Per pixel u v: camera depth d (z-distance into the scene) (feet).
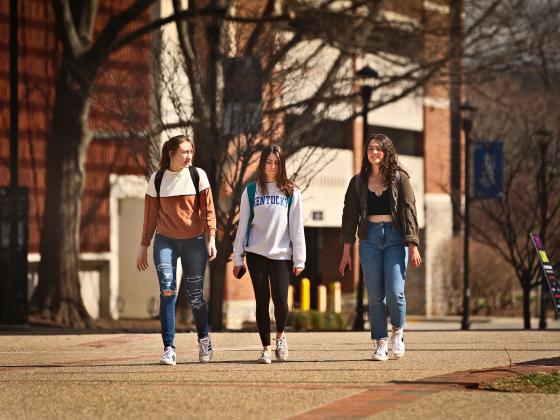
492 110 360.89
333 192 382.42
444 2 281.33
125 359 109.70
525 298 264.11
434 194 436.35
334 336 147.23
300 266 101.55
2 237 210.18
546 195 267.80
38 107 271.08
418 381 86.43
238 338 140.87
